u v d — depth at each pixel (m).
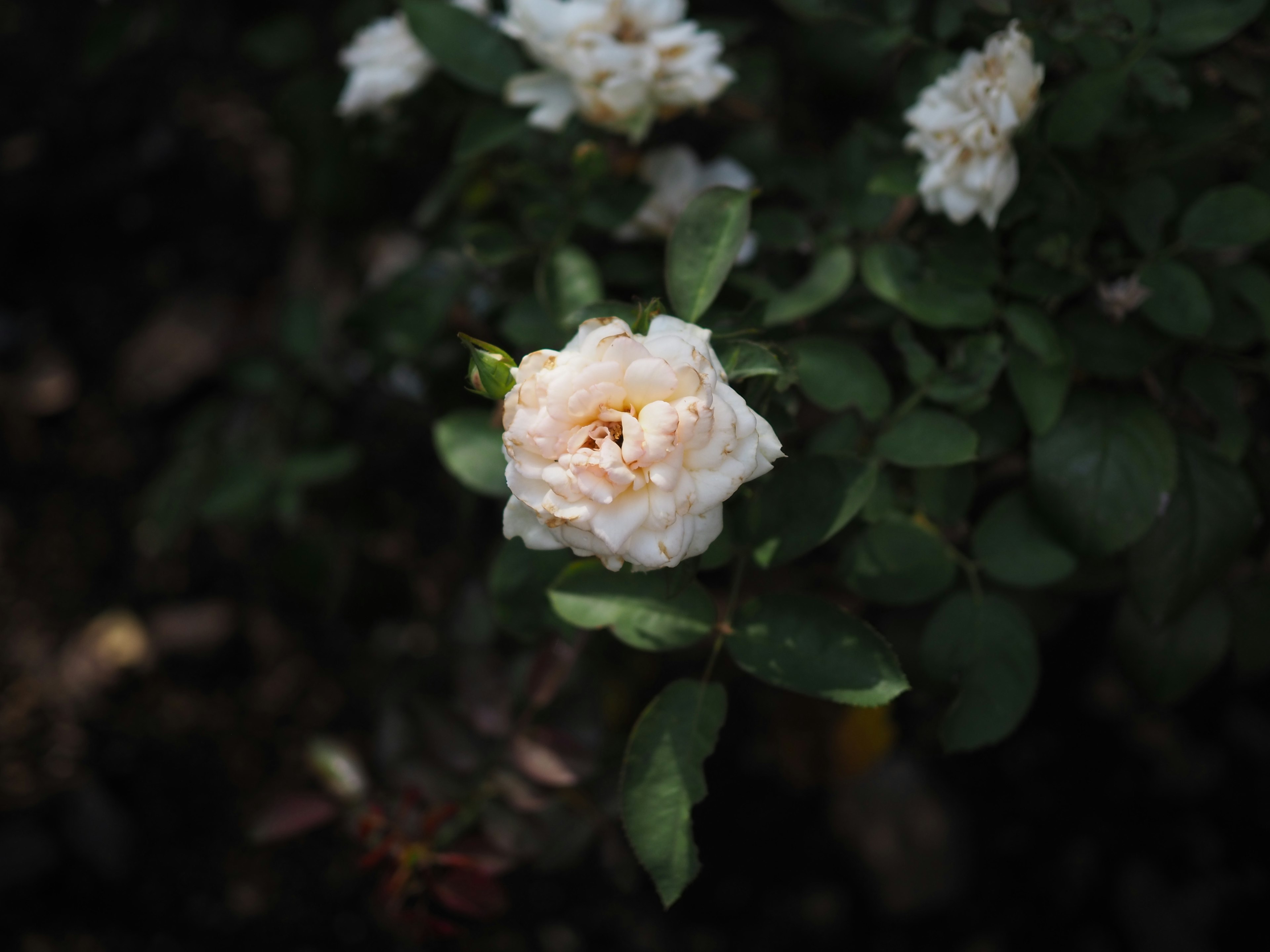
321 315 0.68
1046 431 0.46
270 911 0.76
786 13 0.65
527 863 0.68
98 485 0.93
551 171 0.56
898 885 0.73
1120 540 0.46
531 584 0.49
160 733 0.83
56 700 0.84
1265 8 0.50
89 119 0.97
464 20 0.51
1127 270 0.48
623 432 0.35
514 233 0.52
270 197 0.96
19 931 0.75
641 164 0.52
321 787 0.76
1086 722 0.75
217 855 0.79
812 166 0.54
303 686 0.83
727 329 0.43
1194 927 0.71
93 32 0.70
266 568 0.79
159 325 0.94
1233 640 0.51
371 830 0.55
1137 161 0.49
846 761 0.75
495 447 0.49
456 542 0.68
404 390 0.62
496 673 0.58
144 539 0.88
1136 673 0.49
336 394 0.67
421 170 0.73
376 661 0.77
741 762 0.77
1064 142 0.46
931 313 0.47
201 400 0.92
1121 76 0.44
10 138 0.98
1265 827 0.73
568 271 0.50
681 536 0.36
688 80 0.48
